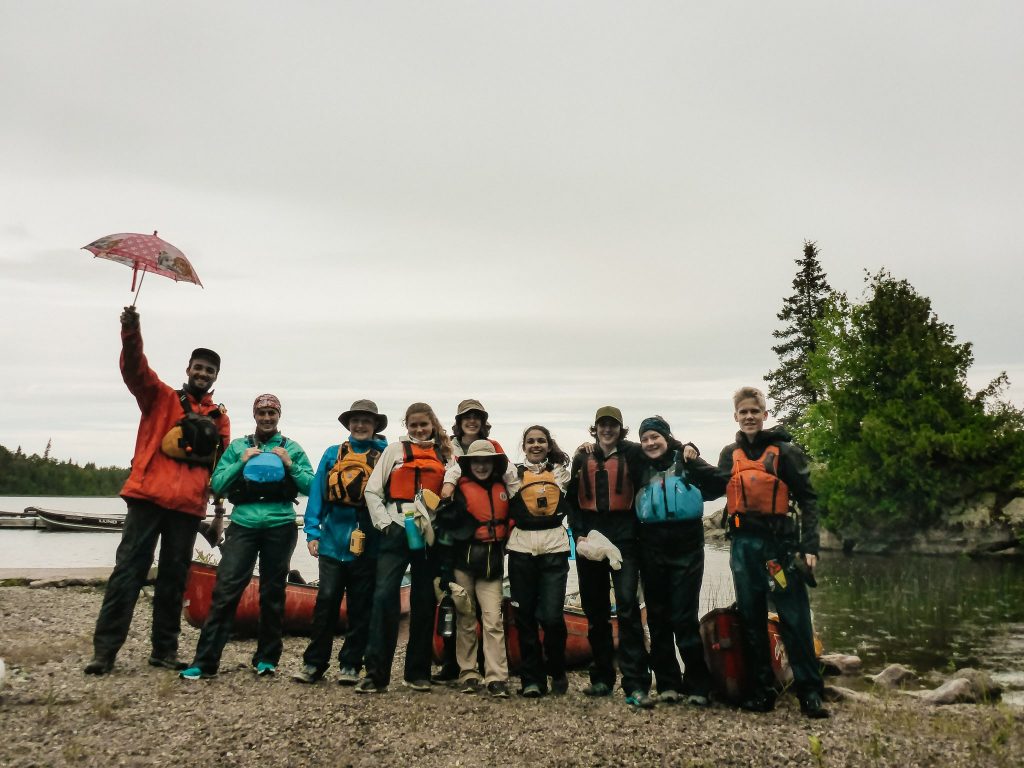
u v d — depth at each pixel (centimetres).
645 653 548
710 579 1930
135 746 408
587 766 409
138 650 660
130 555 561
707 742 446
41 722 439
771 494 525
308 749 418
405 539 552
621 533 550
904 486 3800
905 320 4084
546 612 545
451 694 542
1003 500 3559
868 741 459
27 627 745
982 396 3969
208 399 607
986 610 1575
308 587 866
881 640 1194
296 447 612
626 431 571
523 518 559
